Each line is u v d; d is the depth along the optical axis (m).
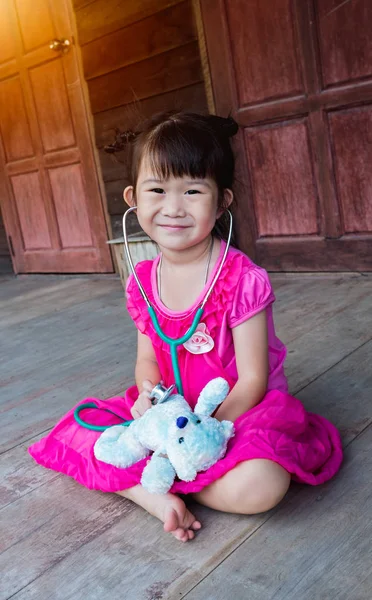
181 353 1.34
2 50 4.34
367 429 1.50
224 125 1.29
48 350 2.67
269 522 1.17
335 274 3.11
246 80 3.15
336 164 2.98
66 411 1.93
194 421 1.15
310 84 2.95
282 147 3.13
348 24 2.77
